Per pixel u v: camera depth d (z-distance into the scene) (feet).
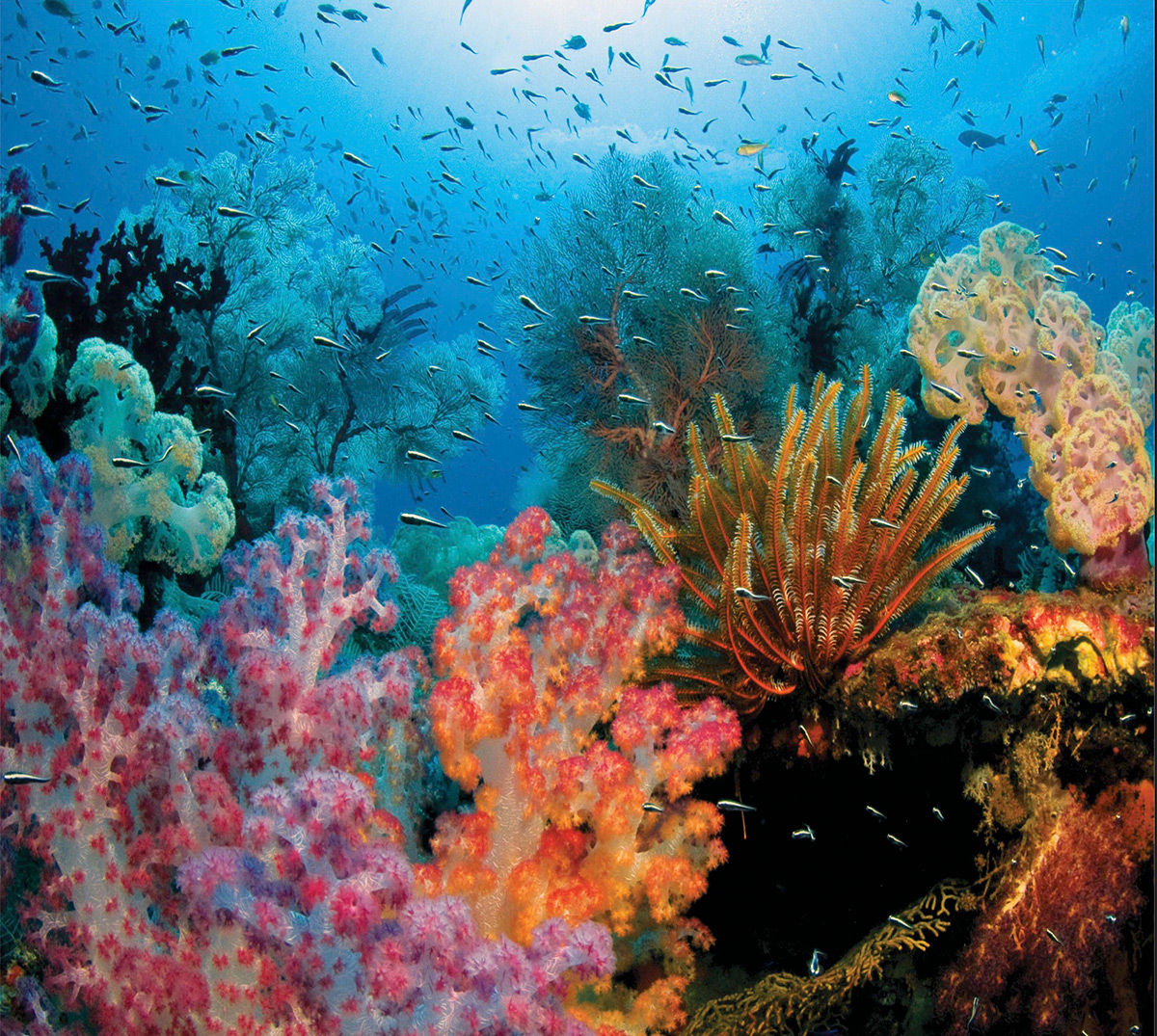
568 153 118.73
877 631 10.28
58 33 78.89
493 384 36.50
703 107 148.46
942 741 9.15
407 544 21.38
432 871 7.44
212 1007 6.62
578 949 6.00
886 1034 8.18
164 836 7.11
